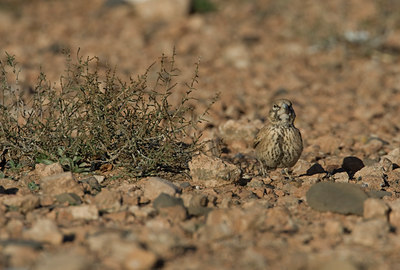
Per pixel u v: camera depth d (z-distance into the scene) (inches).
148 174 504.1
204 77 1157.1
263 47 1397.6
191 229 367.6
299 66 1273.4
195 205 413.1
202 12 1731.1
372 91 1077.1
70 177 437.1
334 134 790.5
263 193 475.8
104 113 498.0
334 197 422.0
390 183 530.6
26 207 400.8
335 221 367.6
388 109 967.0
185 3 1669.5
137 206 406.3
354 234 349.7
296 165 590.6
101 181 487.8
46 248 327.0
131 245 313.0
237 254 324.8
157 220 374.6
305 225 386.6
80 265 292.0
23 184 472.4
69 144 518.6
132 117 510.6
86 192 450.0
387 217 394.3
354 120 903.1
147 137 503.2
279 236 358.6
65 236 345.1
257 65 1250.0
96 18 1708.9
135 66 1217.4
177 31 1492.4
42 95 537.6
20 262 303.6
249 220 366.0
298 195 473.7
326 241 349.1
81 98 506.3
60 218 388.2
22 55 1291.8
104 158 512.4
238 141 701.9
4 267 300.2
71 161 506.3
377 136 776.3
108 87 513.0
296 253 327.0
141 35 1499.8
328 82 1171.3
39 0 1987.0
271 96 1037.8
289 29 1521.9
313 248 338.0
